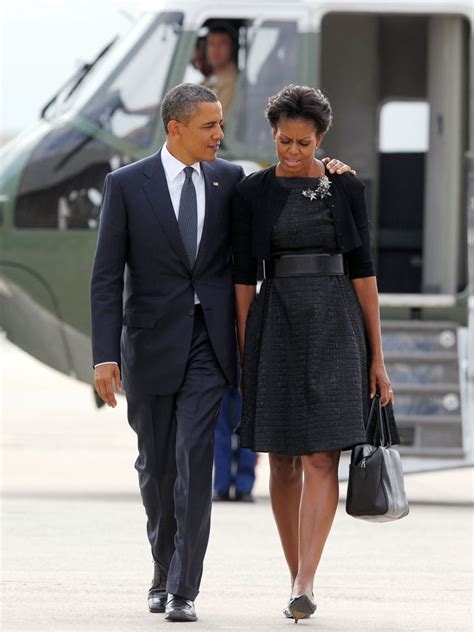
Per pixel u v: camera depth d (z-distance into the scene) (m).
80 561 29.28
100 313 23.30
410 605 25.30
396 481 22.86
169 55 42.34
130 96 42.34
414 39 46.00
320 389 22.70
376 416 23.33
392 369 41.16
